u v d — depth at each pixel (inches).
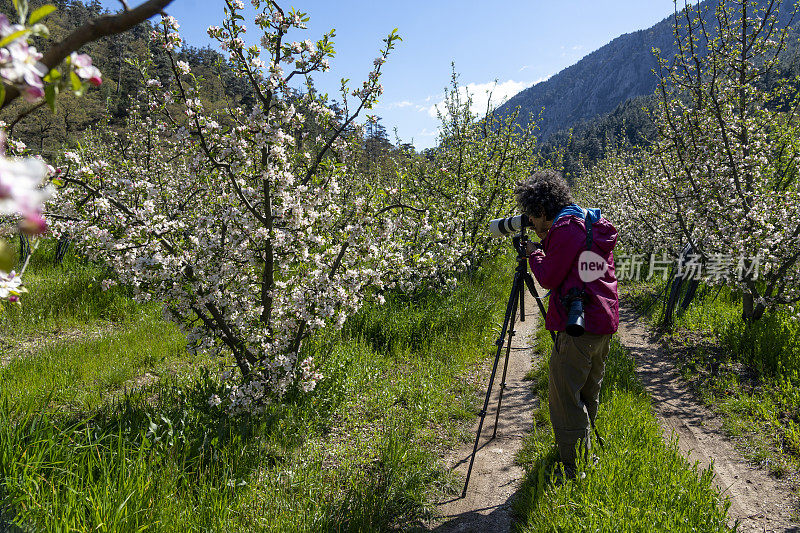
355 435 166.9
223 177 167.6
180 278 154.6
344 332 257.4
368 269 183.9
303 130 171.5
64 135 1366.9
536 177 139.1
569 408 129.6
